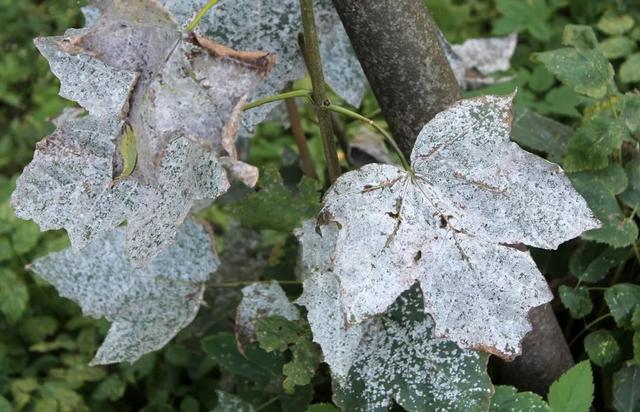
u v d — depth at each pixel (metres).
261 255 0.80
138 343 0.66
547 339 0.63
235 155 0.46
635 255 0.71
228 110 0.47
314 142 1.25
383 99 0.59
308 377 0.60
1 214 1.07
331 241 0.57
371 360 0.58
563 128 0.73
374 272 0.52
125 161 0.49
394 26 0.56
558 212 0.53
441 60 0.58
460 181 0.53
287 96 0.55
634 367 0.64
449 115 0.53
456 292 0.53
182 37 0.46
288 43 0.63
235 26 0.62
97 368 0.93
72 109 0.67
